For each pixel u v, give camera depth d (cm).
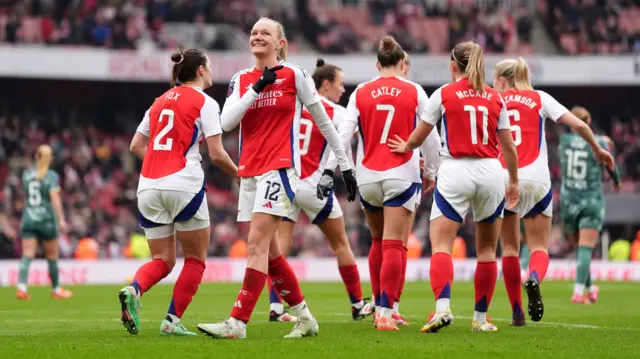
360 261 8362
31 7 11125
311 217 3334
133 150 2727
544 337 2567
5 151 10488
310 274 8288
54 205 5272
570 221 4628
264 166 2458
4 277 7350
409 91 2881
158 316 3744
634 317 3625
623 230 10150
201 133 2616
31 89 11350
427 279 8338
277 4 12544
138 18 11062
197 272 2623
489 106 2684
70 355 2050
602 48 12112
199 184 2588
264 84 2438
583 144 4500
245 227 9794
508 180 2975
